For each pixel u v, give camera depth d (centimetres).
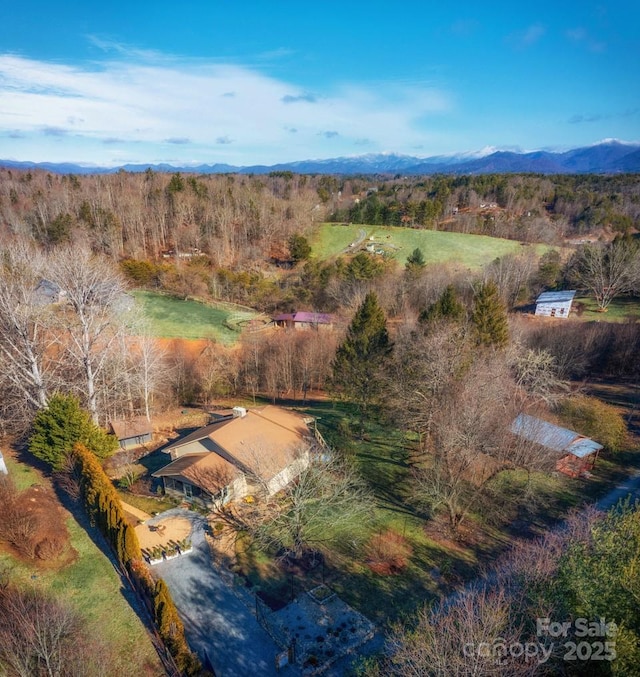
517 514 3188
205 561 2677
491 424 3044
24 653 1788
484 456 3266
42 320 4003
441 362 3434
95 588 2386
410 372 3766
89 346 3994
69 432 3191
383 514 3164
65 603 2247
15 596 2166
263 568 2648
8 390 3978
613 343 5856
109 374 4494
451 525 2964
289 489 3180
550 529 3011
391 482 3544
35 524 2652
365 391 4025
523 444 3256
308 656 2086
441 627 1678
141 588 2295
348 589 2516
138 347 5181
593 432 3959
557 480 3569
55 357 4684
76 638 2028
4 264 4500
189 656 1914
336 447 3800
